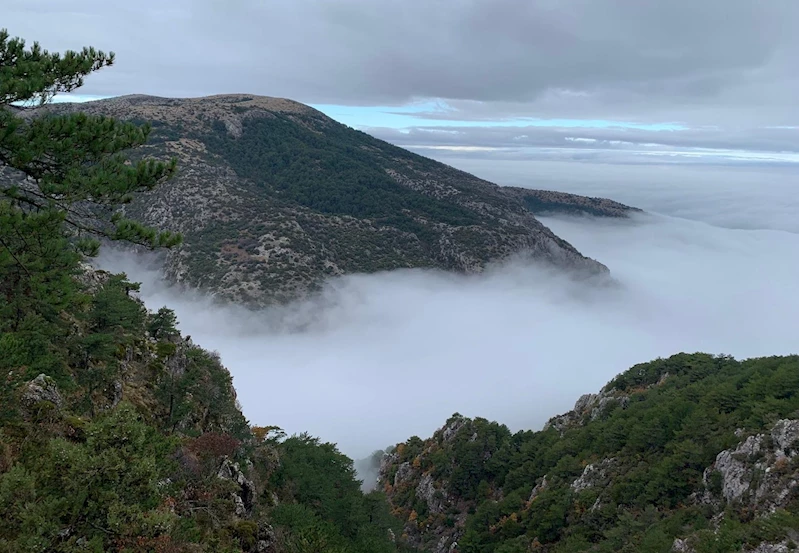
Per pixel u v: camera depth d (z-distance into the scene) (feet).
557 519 152.46
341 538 88.28
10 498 29.99
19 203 46.60
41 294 48.21
